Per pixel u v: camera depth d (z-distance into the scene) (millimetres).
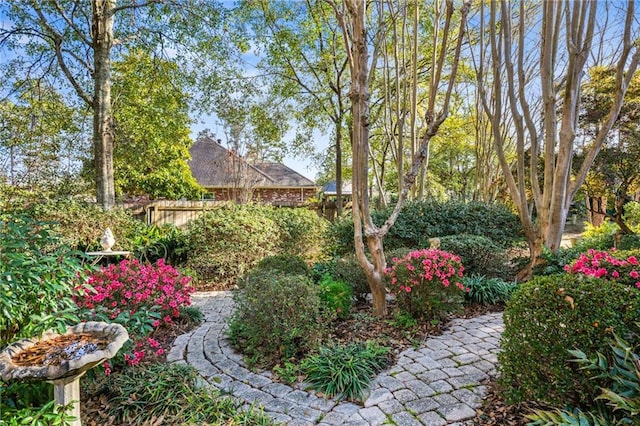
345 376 2734
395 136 10211
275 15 9656
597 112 7609
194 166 18047
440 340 3627
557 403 2059
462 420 2318
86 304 2988
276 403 2559
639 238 6562
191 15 7953
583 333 1995
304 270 5207
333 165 13086
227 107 10039
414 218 7352
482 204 7793
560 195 5793
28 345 2000
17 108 8219
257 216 7234
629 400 1670
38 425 1709
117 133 9109
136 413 2322
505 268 5711
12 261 1990
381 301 4227
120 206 7680
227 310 4875
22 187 7527
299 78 10844
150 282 3656
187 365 3016
